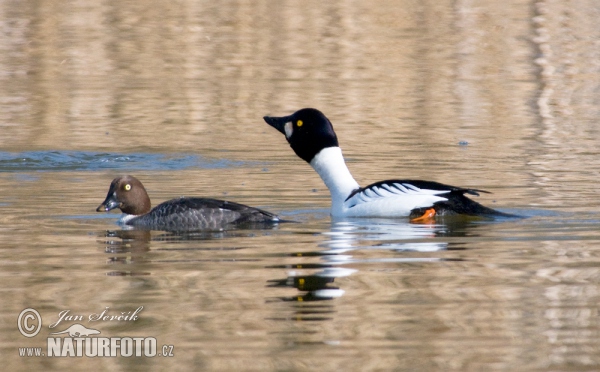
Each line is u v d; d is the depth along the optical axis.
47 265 10.01
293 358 7.17
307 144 13.09
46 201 14.10
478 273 9.48
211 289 8.98
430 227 11.84
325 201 13.95
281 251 10.55
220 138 21.08
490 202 13.49
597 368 6.95
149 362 7.18
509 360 7.10
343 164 13.09
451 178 15.83
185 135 21.53
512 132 21.53
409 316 8.10
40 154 18.95
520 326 7.83
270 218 12.28
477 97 26.02
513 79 28.20
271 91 26.73
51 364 7.30
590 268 9.62
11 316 8.26
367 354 7.24
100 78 28.66
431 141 20.33
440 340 7.53
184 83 27.88
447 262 9.95
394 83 27.70
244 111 24.50
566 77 28.45
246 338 7.62
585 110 24.36
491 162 17.56
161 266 9.91
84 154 19.02
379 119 23.30
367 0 37.62
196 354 7.29
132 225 12.32
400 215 12.37
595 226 11.75
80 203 13.93
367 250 10.54
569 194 14.12
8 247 10.90
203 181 15.91
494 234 11.34
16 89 27.14
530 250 10.46
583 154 18.41
